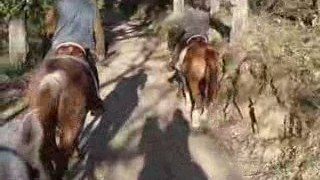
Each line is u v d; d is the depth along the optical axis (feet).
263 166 12.88
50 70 10.72
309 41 15.60
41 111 10.23
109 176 12.44
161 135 14.60
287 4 17.69
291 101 13.87
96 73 11.83
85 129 14.66
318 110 13.28
